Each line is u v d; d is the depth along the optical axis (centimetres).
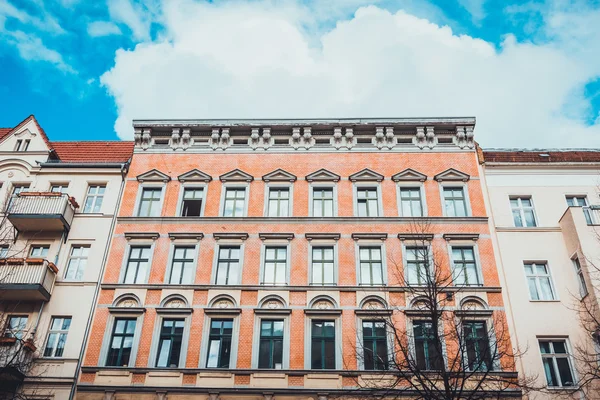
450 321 1930
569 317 2088
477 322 2127
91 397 2011
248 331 2134
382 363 1889
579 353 1992
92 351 2114
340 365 2050
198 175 2573
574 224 2198
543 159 2545
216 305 2205
